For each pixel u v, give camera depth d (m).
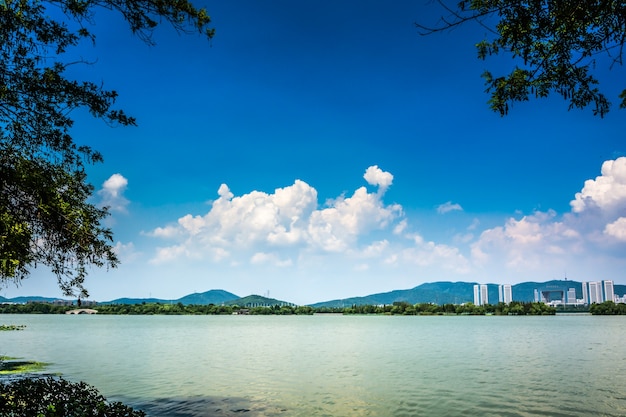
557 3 7.36
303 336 111.19
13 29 9.95
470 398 30.14
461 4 7.79
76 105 11.37
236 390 33.00
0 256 12.30
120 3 9.55
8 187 12.19
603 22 7.55
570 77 8.20
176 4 9.54
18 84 10.66
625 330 134.62
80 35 10.80
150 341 88.75
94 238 14.12
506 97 8.73
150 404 27.77
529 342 86.50
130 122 11.82
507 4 7.66
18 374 37.16
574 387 34.50
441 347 75.50
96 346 73.56
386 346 78.06
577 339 94.81
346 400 29.41
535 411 26.27
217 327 170.12
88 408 14.45
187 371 43.69
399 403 28.52
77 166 13.12
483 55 8.69
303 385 35.53
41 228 13.66
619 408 26.98
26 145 12.07
